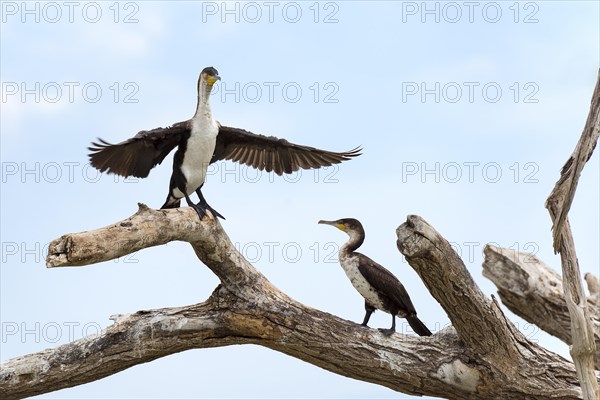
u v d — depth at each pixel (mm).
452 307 12281
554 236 12234
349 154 14711
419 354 13211
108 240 10547
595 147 11742
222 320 13102
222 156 14672
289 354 13539
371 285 14148
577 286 12188
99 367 13008
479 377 13078
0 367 12875
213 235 12305
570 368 13117
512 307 17281
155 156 13586
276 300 13188
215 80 13281
